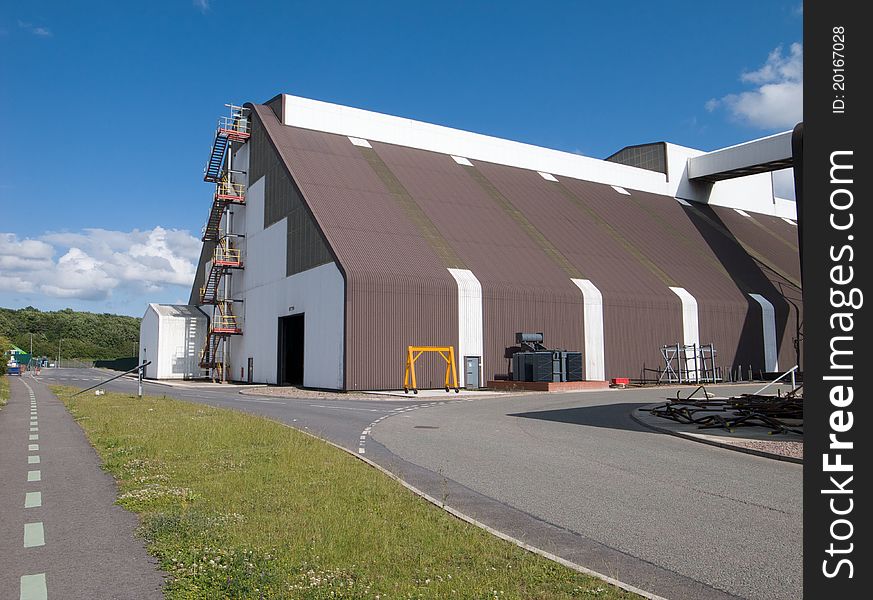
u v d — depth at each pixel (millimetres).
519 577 6023
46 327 155625
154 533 7133
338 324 39125
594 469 12398
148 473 10383
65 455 12695
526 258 48094
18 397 28953
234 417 18688
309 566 6051
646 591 6066
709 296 54500
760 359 56031
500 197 56625
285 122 54188
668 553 7277
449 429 18812
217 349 61188
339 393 37250
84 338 157500
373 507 8352
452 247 45469
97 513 8281
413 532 7305
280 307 48406
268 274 51281
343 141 55344
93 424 17406
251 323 54812
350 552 6523
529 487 10688
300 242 45531
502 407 27422
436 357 40438
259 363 52375
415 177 53812
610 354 47375
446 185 54625
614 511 9141
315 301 42500
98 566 6312
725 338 54094
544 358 41406
